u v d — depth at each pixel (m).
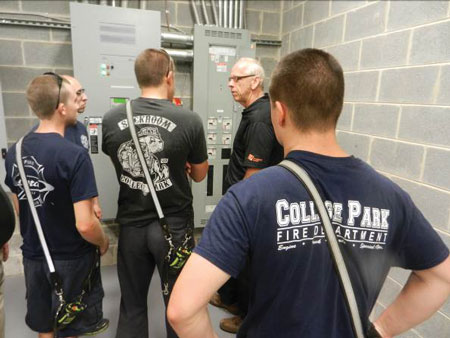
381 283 0.70
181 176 1.48
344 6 2.13
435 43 1.51
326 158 0.67
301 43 2.67
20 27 2.33
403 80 1.69
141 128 1.38
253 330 0.69
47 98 1.29
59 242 1.38
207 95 2.64
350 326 0.65
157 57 1.40
